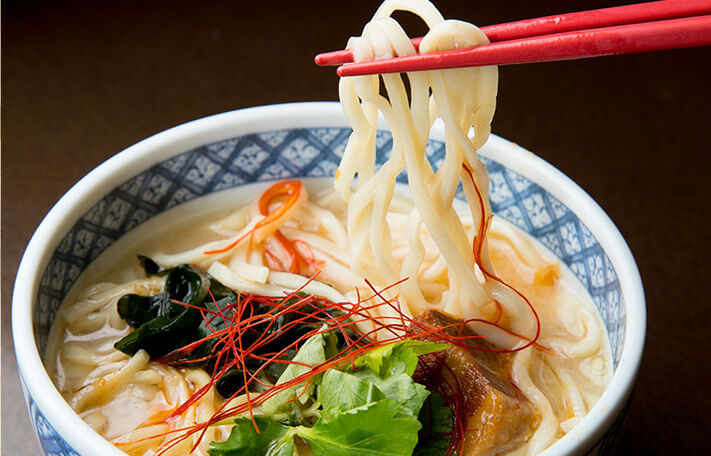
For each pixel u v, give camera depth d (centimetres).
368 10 76
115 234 48
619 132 65
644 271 57
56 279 45
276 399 40
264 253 49
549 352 45
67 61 69
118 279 47
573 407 43
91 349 45
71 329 45
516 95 68
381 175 44
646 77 71
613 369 43
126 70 68
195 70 69
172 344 44
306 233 50
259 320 44
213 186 50
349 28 74
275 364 43
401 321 45
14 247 56
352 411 38
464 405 42
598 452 39
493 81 42
